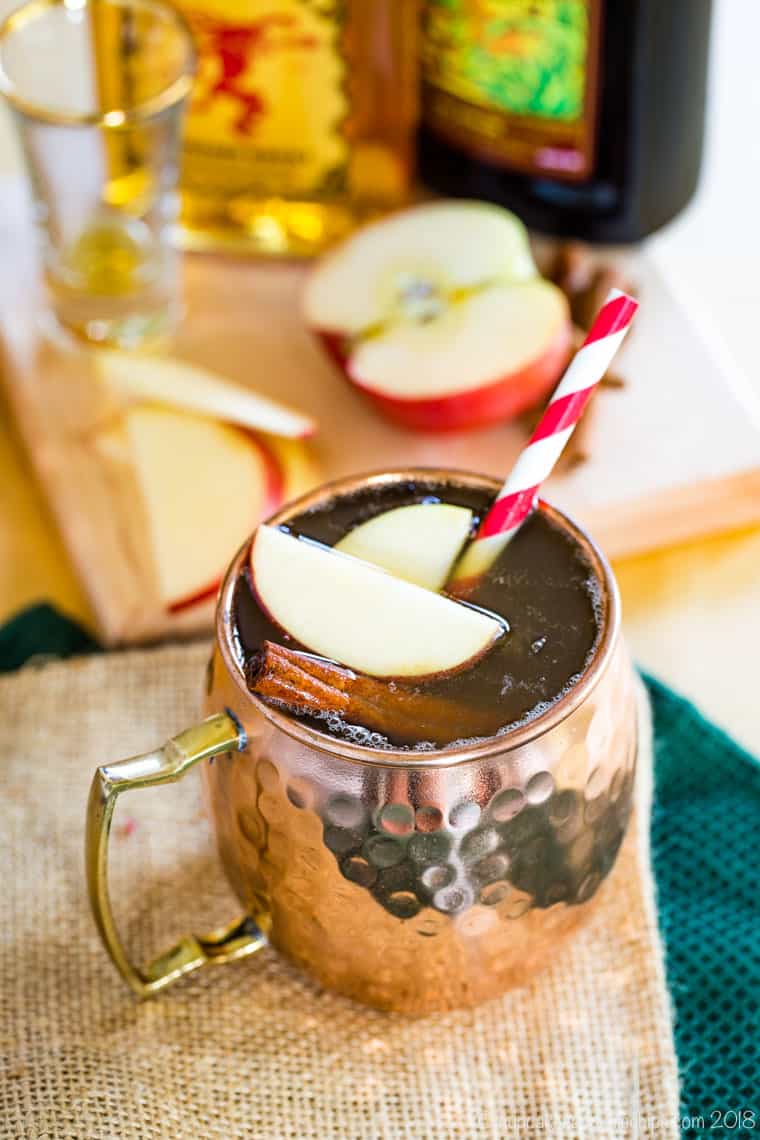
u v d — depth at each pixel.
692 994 0.53
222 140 0.73
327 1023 0.53
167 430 0.67
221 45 0.70
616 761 0.48
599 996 0.53
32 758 0.58
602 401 0.67
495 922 0.48
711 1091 0.51
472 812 0.46
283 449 0.67
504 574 0.49
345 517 0.50
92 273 0.70
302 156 0.73
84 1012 0.53
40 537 0.66
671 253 0.74
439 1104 0.51
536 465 0.48
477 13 0.69
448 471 0.51
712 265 0.74
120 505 0.65
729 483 0.65
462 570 0.49
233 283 0.74
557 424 0.47
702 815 0.57
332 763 0.45
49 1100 0.51
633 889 0.54
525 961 0.50
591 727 0.46
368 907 0.47
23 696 0.60
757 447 0.65
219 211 0.75
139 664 0.60
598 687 0.46
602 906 0.54
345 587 0.48
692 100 0.70
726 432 0.66
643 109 0.69
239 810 0.48
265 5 0.69
